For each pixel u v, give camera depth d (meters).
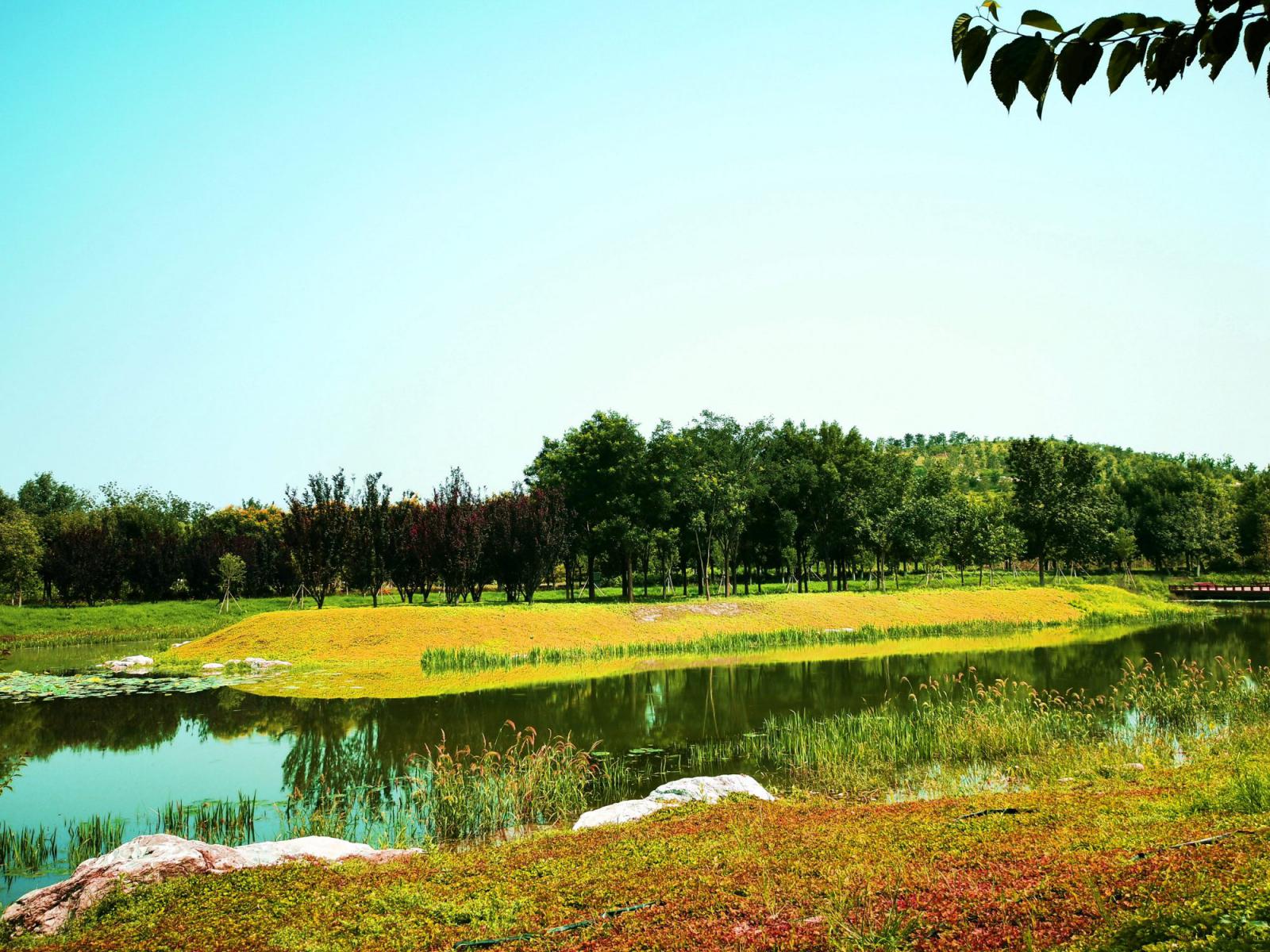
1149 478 93.44
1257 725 17.81
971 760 16.78
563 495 54.81
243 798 15.65
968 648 37.88
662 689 27.53
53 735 22.00
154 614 56.38
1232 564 89.94
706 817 11.23
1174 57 3.16
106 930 7.91
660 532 54.84
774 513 65.81
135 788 16.86
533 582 50.97
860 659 34.31
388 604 63.91
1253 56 3.14
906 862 8.38
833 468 66.06
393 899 8.30
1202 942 5.24
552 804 14.70
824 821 10.66
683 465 55.31
